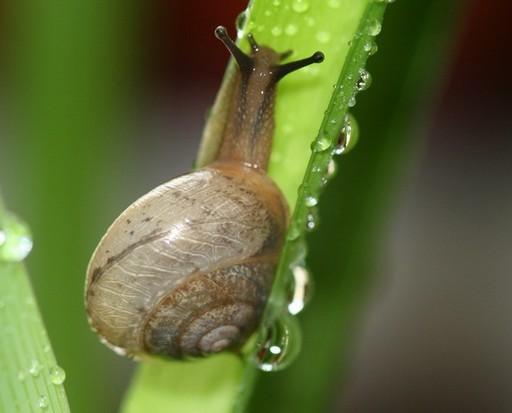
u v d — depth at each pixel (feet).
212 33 0.82
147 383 0.40
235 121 0.40
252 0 0.38
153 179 0.82
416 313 0.79
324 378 0.44
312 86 0.38
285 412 0.44
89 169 0.46
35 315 0.35
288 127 0.39
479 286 0.80
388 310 0.79
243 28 0.38
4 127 0.76
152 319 0.39
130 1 0.46
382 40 0.41
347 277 0.44
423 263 0.82
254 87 0.39
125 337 0.40
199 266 0.39
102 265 0.39
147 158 0.81
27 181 0.46
